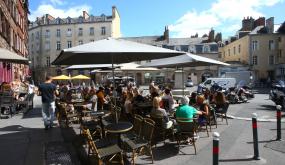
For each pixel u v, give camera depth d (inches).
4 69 928.9
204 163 281.0
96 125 353.4
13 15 1186.6
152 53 325.7
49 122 418.0
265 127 461.1
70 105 514.0
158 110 340.5
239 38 2320.4
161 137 363.3
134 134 300.2
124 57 366.9
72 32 2903.5
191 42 2719.0
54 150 309.7
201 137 387.9
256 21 2293.3
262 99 1010.1
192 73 2464.3
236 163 282.8
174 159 292.7
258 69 2139.5
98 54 325.7
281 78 1947.6
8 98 565.6
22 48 1604.3
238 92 886.4
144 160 288.0
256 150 295.0
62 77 1112.2
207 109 405.7
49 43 2950.3
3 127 438.9
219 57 2662.4
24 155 289.6
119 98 581.3
